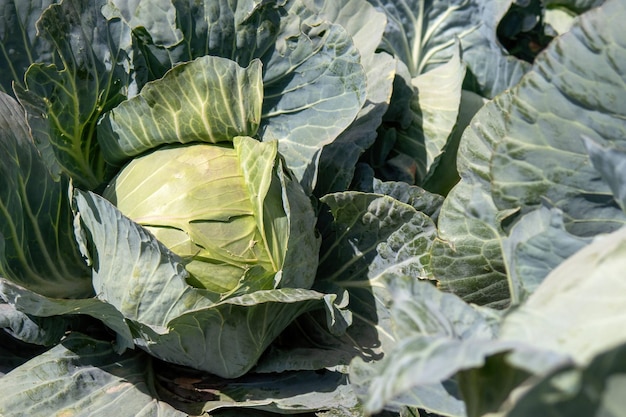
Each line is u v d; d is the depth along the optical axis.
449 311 1.23
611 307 0.99
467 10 2.59
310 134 1.91
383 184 2.00
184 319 1.61
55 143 1.77
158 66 1.93
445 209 1.73
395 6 2.60
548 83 1.42
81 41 1.78
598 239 1.19
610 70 1.38
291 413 1.73
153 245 1.55
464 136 1.73
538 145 1.45
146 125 1.78
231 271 1.67
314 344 1.88
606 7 1.38
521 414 0.92
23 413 1.62
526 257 1.33
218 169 1.74
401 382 0.98
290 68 1.94
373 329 1.88
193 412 1.71
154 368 1.85
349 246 1.94
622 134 1.39
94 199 1.62
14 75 1.80
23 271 1.71
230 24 1.91
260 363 1.80
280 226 1.70
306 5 2.09
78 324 1.86
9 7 1.76
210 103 1.75
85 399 1.69
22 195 1.69
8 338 1.92
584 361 0.91
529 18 2.86
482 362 0.95
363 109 2.07
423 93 2.36
